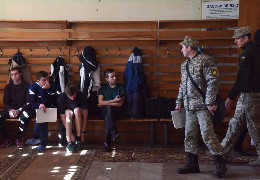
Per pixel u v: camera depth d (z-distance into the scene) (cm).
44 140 525
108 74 549
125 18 586
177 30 579
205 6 577
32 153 514
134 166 455
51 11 588
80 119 531
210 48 576
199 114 413
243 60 405
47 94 547
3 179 409
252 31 506
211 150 414
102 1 585
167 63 580
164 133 555
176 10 581
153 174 426
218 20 567
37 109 512
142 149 542
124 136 592
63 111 532
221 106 515
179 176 419
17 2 588
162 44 578
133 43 579
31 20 572
